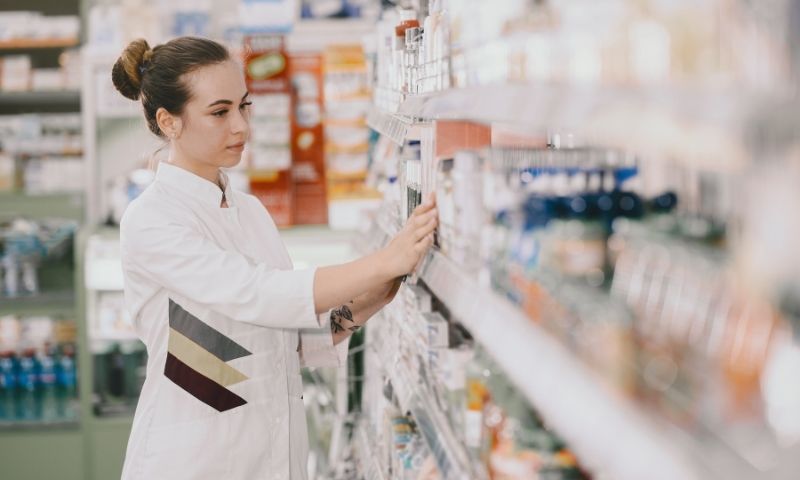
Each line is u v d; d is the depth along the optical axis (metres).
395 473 2.53
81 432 5.35
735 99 0.77
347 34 5.43
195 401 2.42
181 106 2.41
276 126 5.20
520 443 1.46
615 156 1.58
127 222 2.43
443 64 1.99
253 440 2.45
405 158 2.62
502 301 1.45
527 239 1.33
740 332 0.88
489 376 1.67
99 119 5.78
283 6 5.34
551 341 1.20
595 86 1.03
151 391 2.48
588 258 1.17
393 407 2.79
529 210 1.33
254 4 5.32
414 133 2.38
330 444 3.77
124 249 2.44
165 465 2.40
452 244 1.87
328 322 2.65
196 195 2.48
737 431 0.84
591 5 1.08
